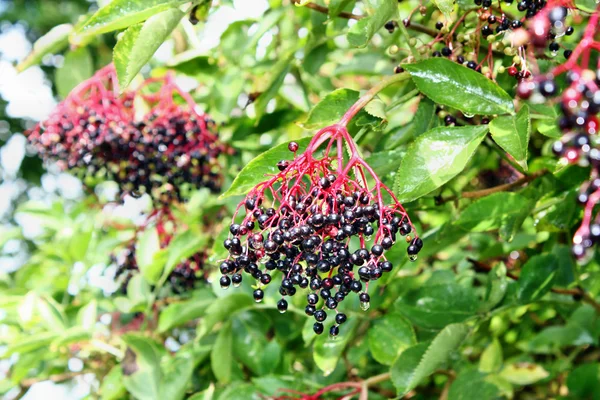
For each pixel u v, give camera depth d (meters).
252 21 0.77
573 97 0.41
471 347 0.78
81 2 1.84
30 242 1.39
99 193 0.97
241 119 0.76
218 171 0.75
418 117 0.55
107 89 0.76
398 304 0.60
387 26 0.60
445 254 0.81
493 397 0.66
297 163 0.46
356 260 0.44
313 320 0.60
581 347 0.79
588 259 0.66
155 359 0.63
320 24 0.67
